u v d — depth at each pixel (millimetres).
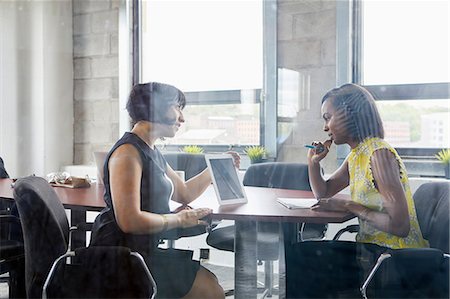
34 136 1736
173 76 1916
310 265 1174
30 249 1178
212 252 1278
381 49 1593
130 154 1244
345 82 1608
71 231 1206
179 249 1229
